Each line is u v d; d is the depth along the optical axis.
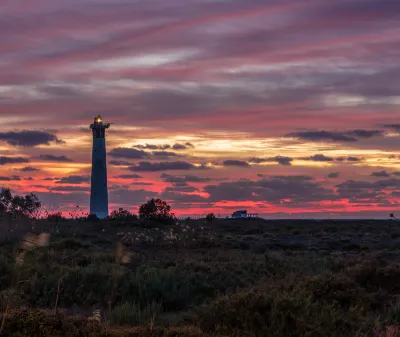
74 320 11.66
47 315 11.51
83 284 17.58
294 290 14.25
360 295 15.50
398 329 12.57
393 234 57.41
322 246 43.12
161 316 15.12
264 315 12.71
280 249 40.88
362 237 57.12
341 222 90.31
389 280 18.59
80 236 41.84
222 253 32.44
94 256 23.69
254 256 30.42
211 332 12.23
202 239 39.91
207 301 16.94
